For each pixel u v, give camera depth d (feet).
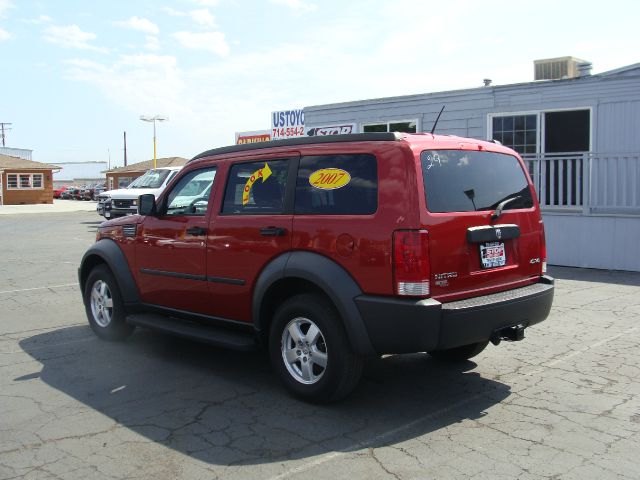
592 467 11.56
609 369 17.60
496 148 16.06
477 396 15.55
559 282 31.65
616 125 39.06
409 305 13.00
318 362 14.61
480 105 44.83
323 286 14.05
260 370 17.83
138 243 19.62
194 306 17.94
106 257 20.43
